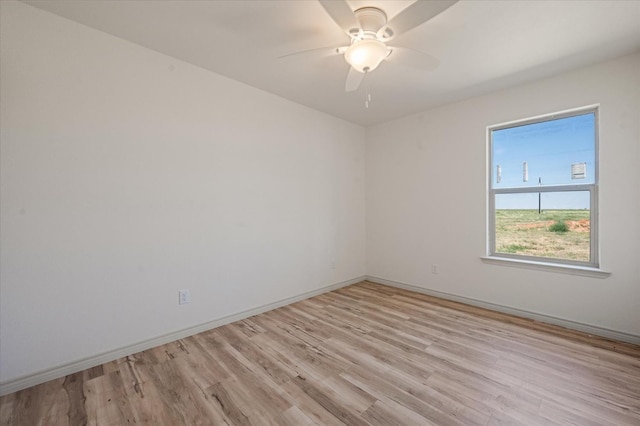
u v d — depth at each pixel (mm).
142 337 2256
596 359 2066
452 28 1951
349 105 3455
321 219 3717
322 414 1549
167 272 2387
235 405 1624
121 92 2139
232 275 2812
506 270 3010
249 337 2477
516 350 2213
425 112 3639
